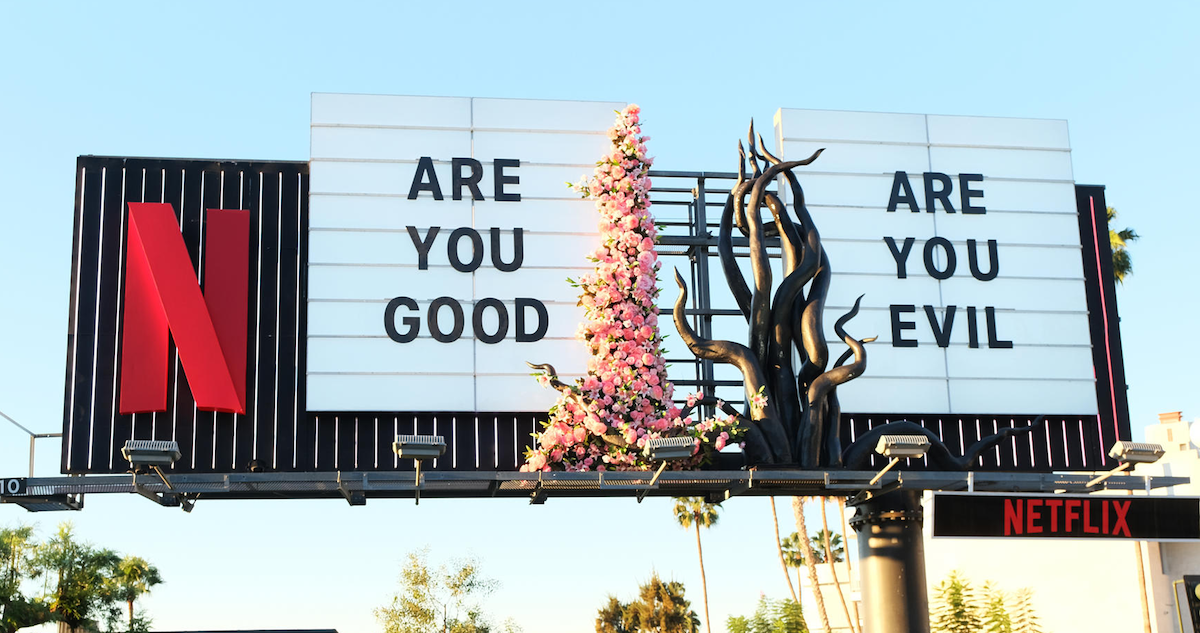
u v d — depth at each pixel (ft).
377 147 60.90
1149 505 52.37
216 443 56.44
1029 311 63.77
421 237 60.03
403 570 150.71
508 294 59.88
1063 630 88.89
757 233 58.95
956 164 65.26
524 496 58.03
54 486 50.01
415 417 58.29
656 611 251.80
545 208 61.26
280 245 59.47
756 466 55.52
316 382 57.52
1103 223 66.23
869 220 63.67
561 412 57.72
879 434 57.26
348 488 52.44
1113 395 63.52
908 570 58.34
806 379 57.72
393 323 58.75
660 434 57.36
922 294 63.10
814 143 64.18
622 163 61.57
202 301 57.26
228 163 60.03
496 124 61.98
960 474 54.03
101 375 56.39
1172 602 79.97
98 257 57.72
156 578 175.52
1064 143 66.54
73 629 164.76
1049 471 62.03
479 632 148.15
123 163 59.11
